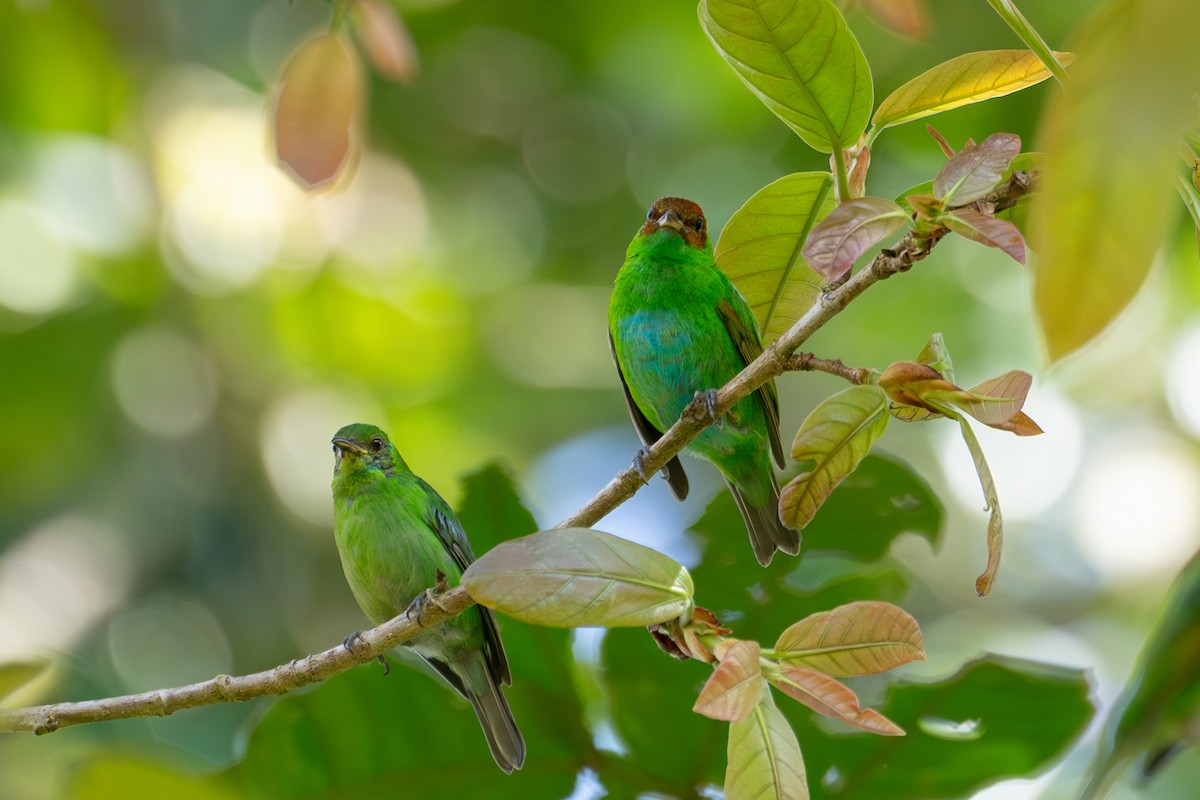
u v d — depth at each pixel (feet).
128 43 46.11
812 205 16.92
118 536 44.06
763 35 14.33
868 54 43.29
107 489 44.78
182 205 46.96
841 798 19.24
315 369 48.49
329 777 19.58
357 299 48.60
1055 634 45.88
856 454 14.16
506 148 50.57
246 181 47.24
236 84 47.75
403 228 49.57
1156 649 12.91
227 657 42.93
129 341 46.37
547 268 50.85
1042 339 6.14
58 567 43.06
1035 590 47.09
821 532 21.63
